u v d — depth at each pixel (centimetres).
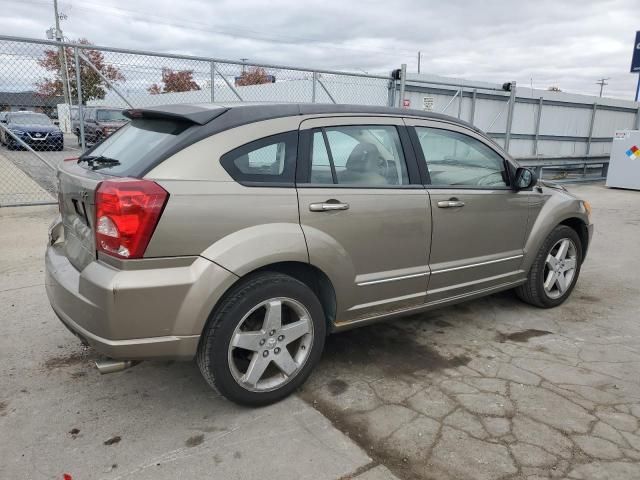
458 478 238
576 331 413
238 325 270
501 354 369
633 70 1511
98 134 748
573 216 454
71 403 296
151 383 321
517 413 291
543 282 448
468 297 394
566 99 1576
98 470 240
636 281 554
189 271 252
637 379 334
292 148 293
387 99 1129
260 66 816
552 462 249
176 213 246
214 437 267
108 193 240
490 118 1386
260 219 271
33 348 361
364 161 324
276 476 238
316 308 300
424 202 342
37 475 236
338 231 301
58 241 327
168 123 292
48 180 1011
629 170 1314
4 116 835
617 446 262
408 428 276
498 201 389
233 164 271
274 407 296
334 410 293
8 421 277
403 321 429
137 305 242
